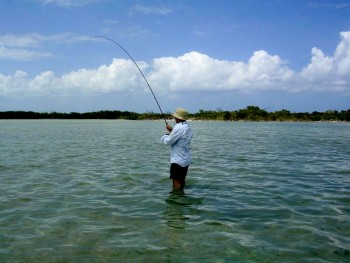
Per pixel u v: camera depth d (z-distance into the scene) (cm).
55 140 1650
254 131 2831
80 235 366
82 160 917
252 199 518
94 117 10075
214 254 321
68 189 574
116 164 847
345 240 357
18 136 1944
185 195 540
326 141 1692
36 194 538
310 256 318
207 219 423
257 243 348
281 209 465
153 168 788
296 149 1257
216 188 590
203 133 2450
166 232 377
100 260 307
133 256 316
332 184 625
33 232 373
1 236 361
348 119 8019
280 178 681
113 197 525
